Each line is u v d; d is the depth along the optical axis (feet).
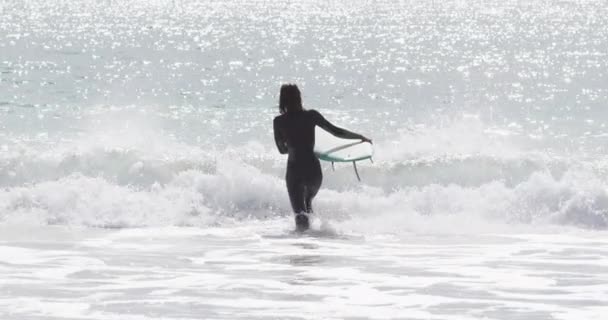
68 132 178.81
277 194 110.83
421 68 399.85
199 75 352.69
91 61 414.00
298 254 85.56
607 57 462.19
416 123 202.28
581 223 102.42
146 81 321.52
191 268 78.43
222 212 108.47
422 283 72.49
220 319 60.59
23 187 113.39
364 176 118.42
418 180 118.32
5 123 190.90
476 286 71.36
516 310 63.41
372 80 336.70
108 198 108.37
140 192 112.06
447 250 87.81
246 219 106.73
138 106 234.38
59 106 230.89
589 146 164.25
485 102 258.78
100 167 119.14
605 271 77.36
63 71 355.36
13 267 78.38
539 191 106.42
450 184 113.39
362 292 69.05
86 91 279.69
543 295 68.13
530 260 82.53
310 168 98.73
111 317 60.95
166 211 106.52
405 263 81.20
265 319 60.59
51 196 107.24
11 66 371.35
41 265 79.36
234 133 179.11
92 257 83.35
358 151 102.94
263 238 94.58
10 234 95.35
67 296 67.36
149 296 67.41
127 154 120.78
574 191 105.19
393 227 100.63
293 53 481.87
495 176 118.42
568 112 227.40
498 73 372.38
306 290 69.72
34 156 120.16
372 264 80.53
